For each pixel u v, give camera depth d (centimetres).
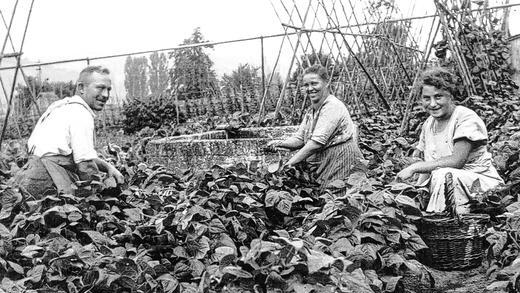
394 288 401
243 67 1866
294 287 302
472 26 1323
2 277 378
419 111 1063
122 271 375
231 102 1775
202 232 441
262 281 315
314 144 625
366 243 411
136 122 1894
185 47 1488
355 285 319
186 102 1856
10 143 1385
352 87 1325
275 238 316
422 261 507
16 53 962
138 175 647
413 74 1698
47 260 387
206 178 573
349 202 434
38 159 542
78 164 539
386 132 1069
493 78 1338
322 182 635
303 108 1230
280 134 927
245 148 794
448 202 501
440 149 577
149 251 456
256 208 531
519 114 942
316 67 641
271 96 1711
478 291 445
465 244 493
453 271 496
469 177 538
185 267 416
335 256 364
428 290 463
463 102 1080
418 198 521
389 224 431
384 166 648
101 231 464
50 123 546
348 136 633
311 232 409
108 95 568
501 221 504
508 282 379
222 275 314
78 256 379
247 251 336
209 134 958
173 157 856
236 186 543
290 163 624
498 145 721
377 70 1631
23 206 497
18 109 2042
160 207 544
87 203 486
